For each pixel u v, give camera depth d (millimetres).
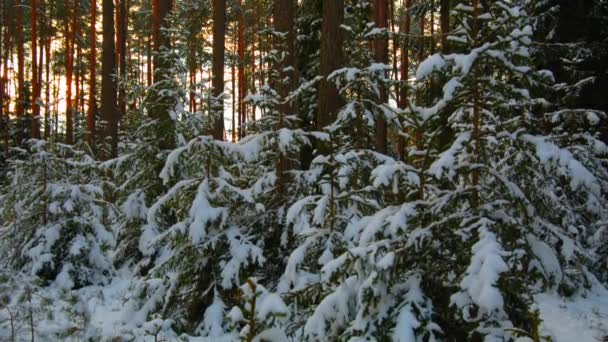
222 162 5633
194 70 17953
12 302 4043
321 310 3363
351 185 4816
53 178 8250
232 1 19516
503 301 2756
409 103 4055
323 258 4023
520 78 3381
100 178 9555
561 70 10312
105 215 8609
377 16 14414
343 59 7262
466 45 3748
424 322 3086
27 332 4215
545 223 3318
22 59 20938
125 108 18531
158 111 9094
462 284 2760
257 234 5578
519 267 3146
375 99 5762
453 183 3701
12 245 7973
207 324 5129
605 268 7793
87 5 22141
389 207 3576
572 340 5754
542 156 3055
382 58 13125
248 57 22344
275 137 5422
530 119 4680
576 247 3227
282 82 7473
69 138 18422
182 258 5461
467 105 3512
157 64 9781
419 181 3607
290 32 8289
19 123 20078
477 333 3031
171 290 5516
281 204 5785
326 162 4426
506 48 3281
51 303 4043
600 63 10391
